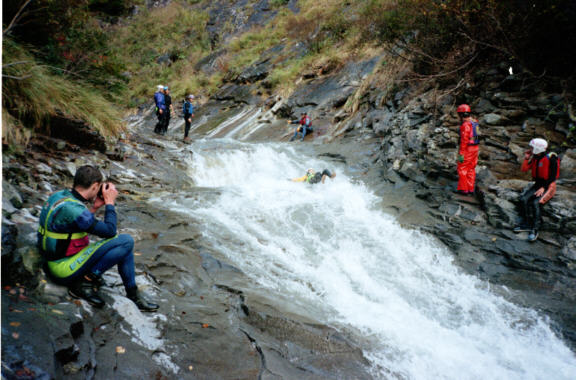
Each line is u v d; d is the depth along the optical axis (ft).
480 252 17.03
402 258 17.06
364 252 17.34
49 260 9.07
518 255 16.29
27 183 15.87
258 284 13.30
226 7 83.25
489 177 21.24
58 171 18.45
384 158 28.22
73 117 22.24
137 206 17.99
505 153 23.08
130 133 29.27
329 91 45.80
